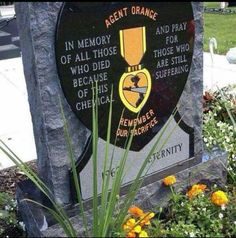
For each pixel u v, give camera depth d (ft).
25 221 8.79
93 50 7.83
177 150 9.66
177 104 9.36
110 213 6.99
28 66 7.72
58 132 7.93
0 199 9.77
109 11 7.78
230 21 37.42
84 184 8.46
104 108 8.32
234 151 10.65
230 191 10.04
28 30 7.27
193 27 9.09
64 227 7.29
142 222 7.97
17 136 14.42
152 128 9.10
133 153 8.98
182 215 8.69
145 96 8.79
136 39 8.30
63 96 7.79
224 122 12.63
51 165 8.04
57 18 7.30
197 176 9.84
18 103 17.52
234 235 8.47
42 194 8.64
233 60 21.11
